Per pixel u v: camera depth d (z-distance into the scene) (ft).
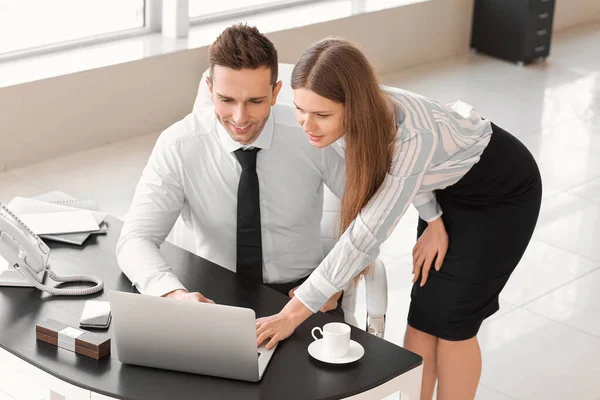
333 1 27.55
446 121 9.28
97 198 18.94
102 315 8.73
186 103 23.26
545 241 17.78
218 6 25.26
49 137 20.77
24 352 8.20
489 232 10.28
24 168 20.36
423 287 10.79
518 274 16.53
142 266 9.39
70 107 20.95
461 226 10.36
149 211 10.07
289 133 10.35
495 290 10.69
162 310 7.84
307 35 25.27
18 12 21.22
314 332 8.71
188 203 10.51
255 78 9.08
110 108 21.72
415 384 8.38
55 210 10.84
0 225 9.13
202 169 10.28
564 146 22.74
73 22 22.34
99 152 21.40
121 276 9.62
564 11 33.17
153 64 22.21
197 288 9.36
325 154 10.43
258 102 9.27
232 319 7.68
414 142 8.66
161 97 22.67
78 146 21.39
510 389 13.15
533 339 14.51
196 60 23.07
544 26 29.27
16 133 20.17
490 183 10.19
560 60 30.01
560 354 14.14
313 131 8.45
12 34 21.27
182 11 23.34
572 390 13.23
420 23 28.48
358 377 8.05
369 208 8.77
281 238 10.61
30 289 9.28
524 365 13.78
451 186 10.26
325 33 25.71
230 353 7.84
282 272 10.71
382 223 8.76
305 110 8.34
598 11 34.45
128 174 20.30
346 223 8.97
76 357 8.18
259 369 8.07
